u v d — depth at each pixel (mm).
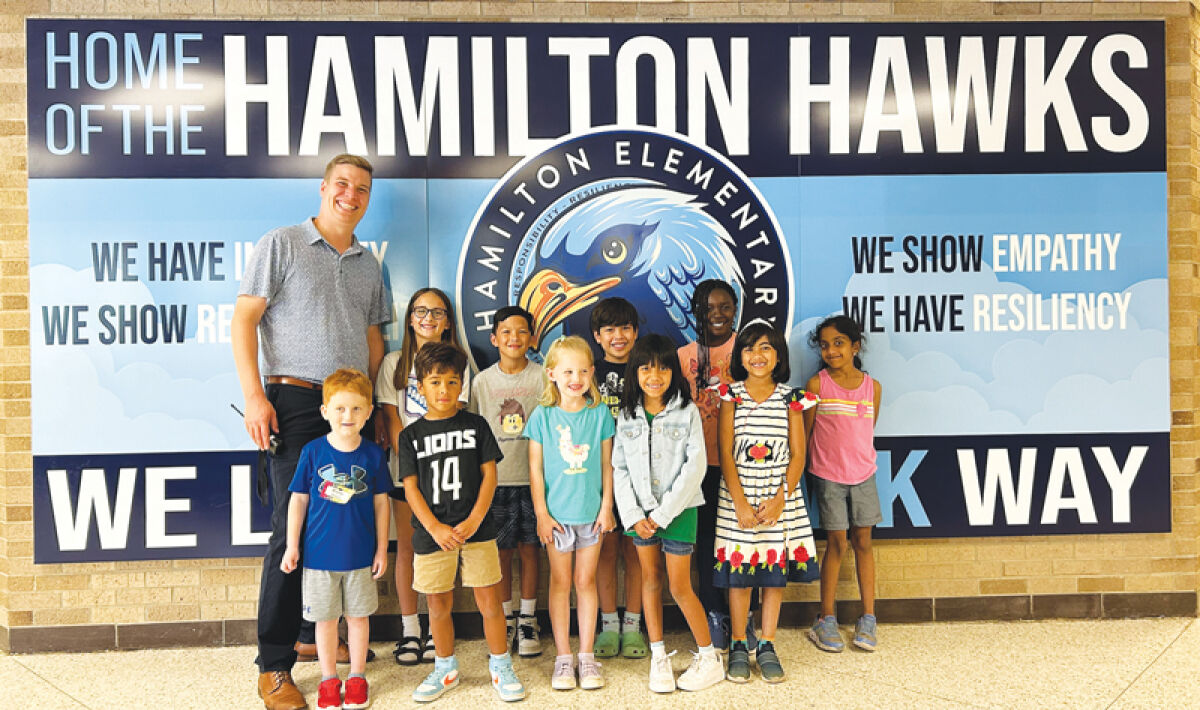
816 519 3504
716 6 3570
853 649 3328
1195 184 3727
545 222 3549
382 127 3504
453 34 3512
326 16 3494
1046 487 3629
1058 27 3621
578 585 2994
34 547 3408
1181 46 3660
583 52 3543
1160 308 3654
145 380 3443
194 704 2908
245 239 3473
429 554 2871
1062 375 3633
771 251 3590
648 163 3564
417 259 3518
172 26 3449
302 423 2994
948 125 3615
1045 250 3635
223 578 3471
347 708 2832
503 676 2900
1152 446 3648
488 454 2918
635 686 2996
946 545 3621
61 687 3055
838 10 3600
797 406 3109
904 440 3605
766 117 3586
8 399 3422
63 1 3426
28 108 3406
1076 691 2924
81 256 3426
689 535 2975
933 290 3615
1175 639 3404
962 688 2953
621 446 2975
